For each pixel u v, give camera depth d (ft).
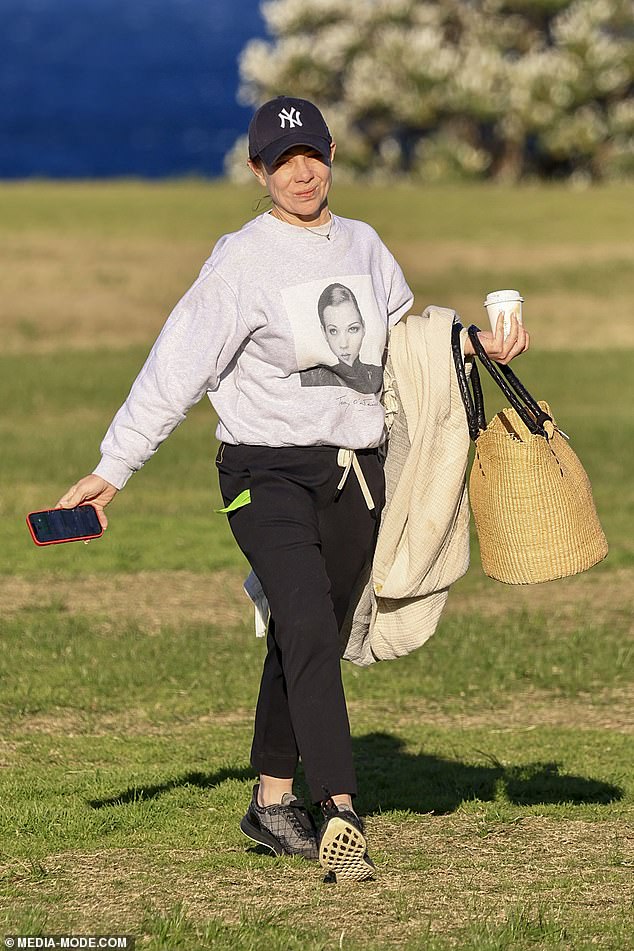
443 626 101.86
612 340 264.11
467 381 53.11
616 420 191.93
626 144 573.33
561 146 565.53
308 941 44.80
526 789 65.67
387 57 582.35
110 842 56.13
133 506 143.13
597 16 577.02
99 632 100.12
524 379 226.17
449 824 58.95
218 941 44.91
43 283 299.17
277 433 51.34
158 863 53.26
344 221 53.26
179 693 86.53
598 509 141.90
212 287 51.24
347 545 52.85
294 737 53.98
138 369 233.55
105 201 424.05
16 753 73.46
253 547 51.06
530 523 51.65
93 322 271.90
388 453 54.03
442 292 298.15
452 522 54.19
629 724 81.66
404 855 54.19
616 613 107.45
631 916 47.91
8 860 53.93
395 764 71.51
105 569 119.14
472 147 588.50
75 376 225.35
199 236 358.64
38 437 179.63
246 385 51.88
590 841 56.44
